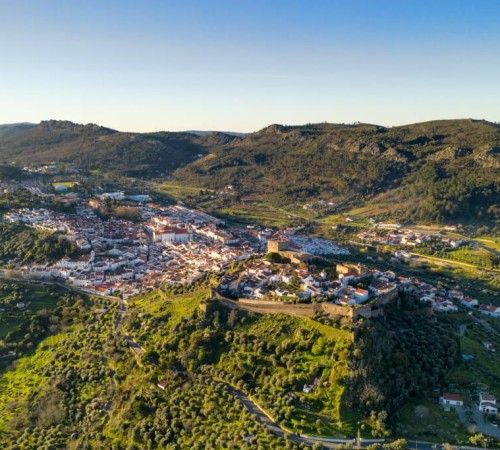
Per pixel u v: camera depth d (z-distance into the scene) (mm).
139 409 185875
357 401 166000
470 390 183125
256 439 156000
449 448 152875
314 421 160875
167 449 164875
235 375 187000
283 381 175500
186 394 186875
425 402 176375
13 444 185250
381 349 185875
